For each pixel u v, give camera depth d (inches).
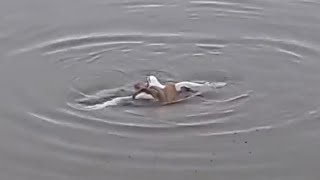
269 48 535.8
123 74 494.6
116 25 573.0
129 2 609.0
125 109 440.1
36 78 485.7
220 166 384.2
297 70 501.4
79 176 375.6
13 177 374.9
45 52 528.1
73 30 562.3
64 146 402.6
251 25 573.6
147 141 406.9
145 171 379.2
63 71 497.4
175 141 407.2
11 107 446.0
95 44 541.3
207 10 598.2
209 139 410.0
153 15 589.9
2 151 399.9
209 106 446.3
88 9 599.2
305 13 591.2
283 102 454.9
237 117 434.9
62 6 604.7
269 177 374.6
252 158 392.5
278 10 597.0
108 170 380.2
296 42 542.6
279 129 422.9
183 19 582.9
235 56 523.8
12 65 506.3
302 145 406.0
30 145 405.4
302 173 378.3
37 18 580.4
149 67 507.5
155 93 444.5
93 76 490.0
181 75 494.3
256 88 473.4
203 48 536.1
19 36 550.9
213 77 491.5
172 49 534.3
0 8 597.0
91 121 427.2
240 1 611.2
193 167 382.9
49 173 378.3
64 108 443.8
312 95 464.4
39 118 432.5
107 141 406.6
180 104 446.3
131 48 536.4
